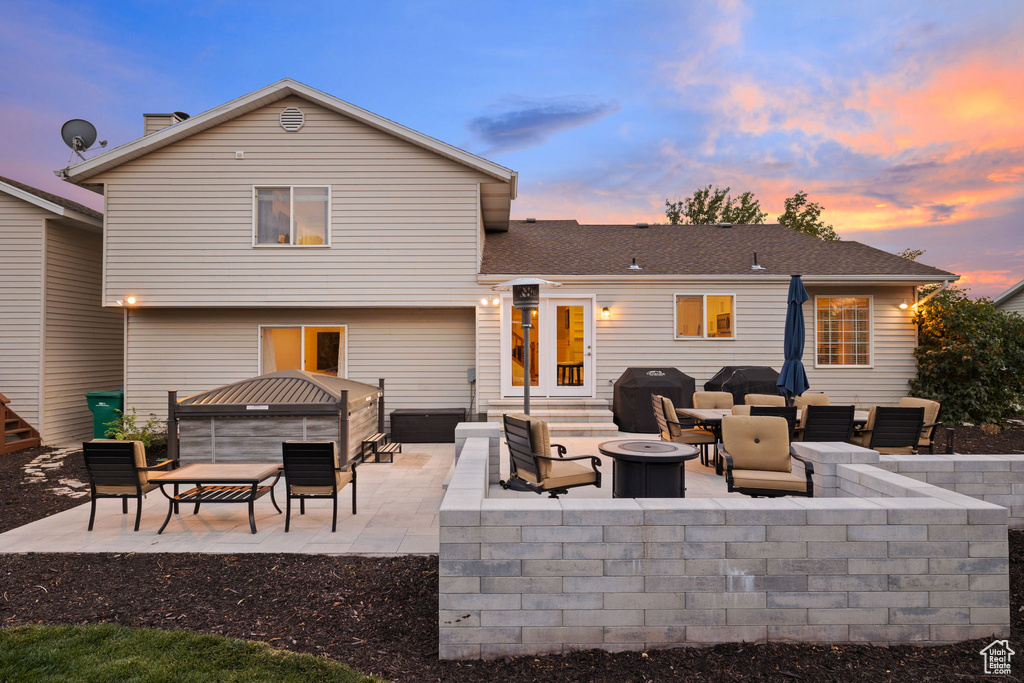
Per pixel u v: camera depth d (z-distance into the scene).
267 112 11.30
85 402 12.50
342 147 11.34
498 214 13.96
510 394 11.57
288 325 12.09
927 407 7.59
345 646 3.52
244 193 11.24
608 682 3.04
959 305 11.96
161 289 11.14
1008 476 5.05
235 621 3.85
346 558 4.79
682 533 3.32
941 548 3.37
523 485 5.69
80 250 12.32
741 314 11.90
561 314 11.88
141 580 4.46
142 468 5.54
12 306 11.12
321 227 11.44
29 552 4.93
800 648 3.32
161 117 12.32
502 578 3.30
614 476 5.19
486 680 3.10
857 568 3.35
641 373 11.17
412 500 6.75
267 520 5.92
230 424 8.16
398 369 12.27
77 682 3.08
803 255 13.33
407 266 11.39
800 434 7.20
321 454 5.43
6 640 3.55
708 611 3.34
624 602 3.32
